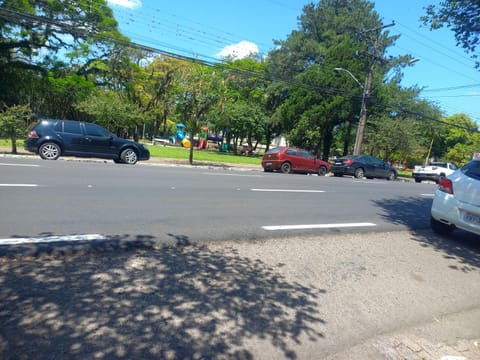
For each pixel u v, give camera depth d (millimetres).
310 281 3689
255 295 3225
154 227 5164
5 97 28578
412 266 4477
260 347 2467
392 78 35656
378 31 23453
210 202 7516
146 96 44719
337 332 2775
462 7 6605
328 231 5891
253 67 43344
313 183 13609
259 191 9828
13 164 10508
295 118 31859
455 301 3578
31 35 26516
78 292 2941
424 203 10641
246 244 4758
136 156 14930
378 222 7051
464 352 2701
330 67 29219
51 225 4797
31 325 2418
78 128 13750
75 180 8602
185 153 28031
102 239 4383
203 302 2988
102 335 2387
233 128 39156
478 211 5285
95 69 34031
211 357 2295
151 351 2279
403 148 31266
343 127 36656
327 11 37812
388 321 3047
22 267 3359
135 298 2932
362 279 3883
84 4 27078
